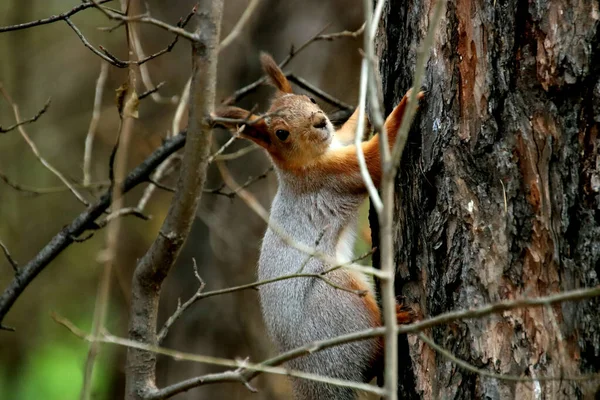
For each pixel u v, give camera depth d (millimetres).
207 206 17719
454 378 7723
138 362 8734
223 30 17812
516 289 7457
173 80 18891
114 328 20828
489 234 7645
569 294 5676
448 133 8023
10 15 21234
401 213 8719
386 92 9453
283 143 11242
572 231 7246
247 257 17750
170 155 11742
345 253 11164
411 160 8602
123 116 8828
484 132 7738
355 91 17125
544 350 7227
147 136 18188
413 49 8734
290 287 10492
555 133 7371
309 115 11227
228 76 17766
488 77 7723
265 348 17500
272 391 17172
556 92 7371
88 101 21781
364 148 10945
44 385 20781
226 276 17844
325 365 10023
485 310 5930
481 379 7500
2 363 21094
